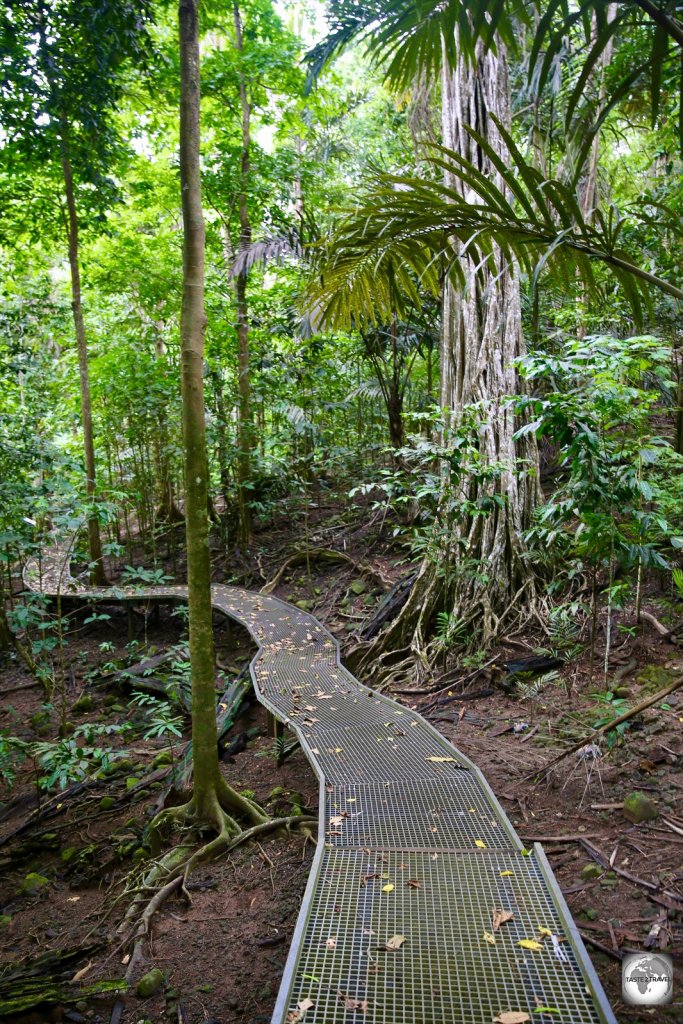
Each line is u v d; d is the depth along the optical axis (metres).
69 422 13.10
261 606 7.36
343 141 11.23
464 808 2.99
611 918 2.46
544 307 7.38
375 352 8.45
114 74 6.00
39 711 6.23
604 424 3.87
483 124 5.41
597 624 4.87
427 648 5.40
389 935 2.10
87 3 4.98
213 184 9.20
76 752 4.21
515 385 5.45
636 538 4.23
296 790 4.19
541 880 2.37
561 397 3.70
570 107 1.90
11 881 3.82
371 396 9.35
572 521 5.77
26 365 9.06
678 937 2.31
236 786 4.43
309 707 4.43
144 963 2.71
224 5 8.63
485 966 1.95
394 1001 1.83
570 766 3.56
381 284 2.62
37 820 4.39
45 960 2.81
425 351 9.78
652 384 5.88
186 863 3.37
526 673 4.73
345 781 3.30
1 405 8.98
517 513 5.44
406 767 3.46
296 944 2.03
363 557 8.14
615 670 4.40
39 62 5.42
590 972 1.86
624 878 2.67
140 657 7.32
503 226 2.14
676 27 1.65
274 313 9.59
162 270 10.11
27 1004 2.45
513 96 6.70
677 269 5.15
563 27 1.80
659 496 4.10
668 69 4.26
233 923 2.92
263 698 4.64
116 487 10.45
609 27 1.73
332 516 9.62
